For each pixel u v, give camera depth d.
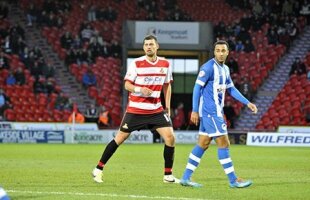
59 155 64.38
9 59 113.88
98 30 122.44
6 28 119.62
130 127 35.00
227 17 127.25
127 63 122.12
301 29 126.69
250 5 128.88
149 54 34.25
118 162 54.03
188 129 104.44
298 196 30.16
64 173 41.72
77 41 118.81
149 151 73.12
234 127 109.94
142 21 118.38
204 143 33.69
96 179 35.62
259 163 55.00
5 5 122.12
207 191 31.48
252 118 111.44
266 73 118.81
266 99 115.06
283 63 121.69
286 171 46.00
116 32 122.75
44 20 122.88
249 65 119.44
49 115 107.12
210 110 32.75
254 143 96.25
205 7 128.12
